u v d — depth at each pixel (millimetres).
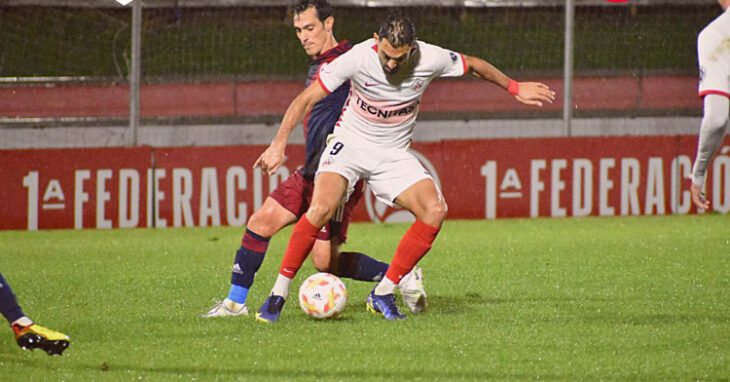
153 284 22297
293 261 16828
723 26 14281
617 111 49312
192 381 12867
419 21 57281
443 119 48875
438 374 13180
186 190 36469
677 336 15664
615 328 16344
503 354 14320
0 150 35562
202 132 48156
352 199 18922
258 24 57031
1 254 28828
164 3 55500
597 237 31484
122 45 55812
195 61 56188
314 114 17656
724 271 23688
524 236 32094
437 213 16734
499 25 56750
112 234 34281
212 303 19406
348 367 13547
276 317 16875
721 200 38750
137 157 36188
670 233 32312
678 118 48969
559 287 21297
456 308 18438
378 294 17391
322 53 18297
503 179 37875
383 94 16359
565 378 12992
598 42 55250
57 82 49031
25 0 53844
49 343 13305
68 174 35938
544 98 17266
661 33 54844
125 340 15461
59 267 25672
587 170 38219
